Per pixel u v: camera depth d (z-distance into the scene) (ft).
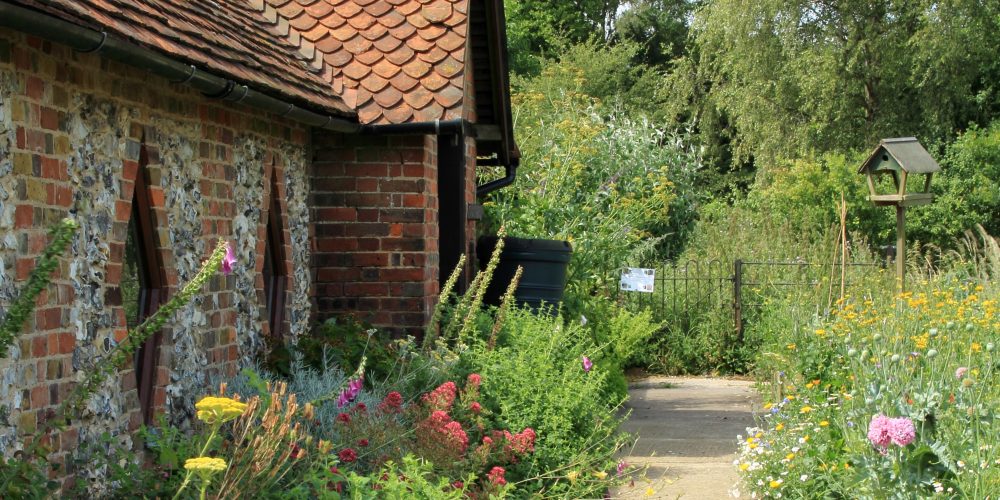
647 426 31.42
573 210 44.27
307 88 22.80
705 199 87.25
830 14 78.23
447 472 16.87
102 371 12.99
